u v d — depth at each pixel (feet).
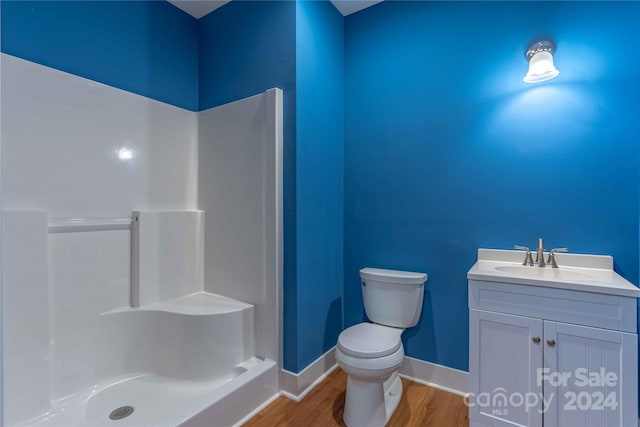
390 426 5.38
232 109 7.12
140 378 6.26
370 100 7.41
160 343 6.32
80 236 5.79
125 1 6.57
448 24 6.53
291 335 6.37
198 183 7.70
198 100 7.80
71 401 5.49
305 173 6.53
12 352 4.77
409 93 6.94
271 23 6.62
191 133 7.68
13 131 5.05
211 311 6.30
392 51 7.14
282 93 6.46
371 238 7.39
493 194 6.10
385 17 7.25
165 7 7.28
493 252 6.04
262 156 6.61
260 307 6.63
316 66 6.82
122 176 6.43
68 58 5.72
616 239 5.17
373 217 7.37
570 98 5.47
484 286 4.99
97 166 6.06
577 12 5.43
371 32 7.41
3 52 5.00
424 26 6.79
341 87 7.67
